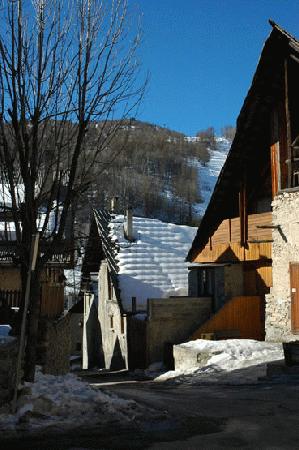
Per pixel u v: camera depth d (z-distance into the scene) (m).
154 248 28.05
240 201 23.38
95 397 8.30
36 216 8.72
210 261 25.62
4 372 7.85
